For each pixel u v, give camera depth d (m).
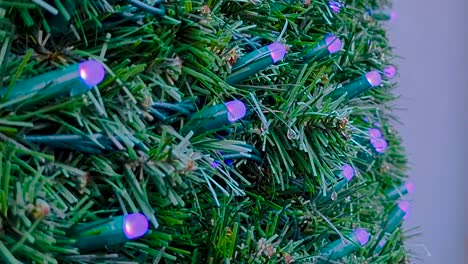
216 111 0.17
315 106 0.19
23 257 0.13
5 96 0.13
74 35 0.14
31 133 0.14
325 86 0.19
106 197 0.15
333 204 0.21
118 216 0.14
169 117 0.16
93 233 0.14
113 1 0.15
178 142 0.16
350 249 0.21
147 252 0.15
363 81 0.21
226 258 0.17
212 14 0.17
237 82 0.18
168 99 0.16
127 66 0.15
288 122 0.18
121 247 0.15
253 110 0.18
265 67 0.18
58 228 0.13
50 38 0.14
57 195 0.13
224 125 0.17
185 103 0.17
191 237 0.17
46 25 0.13
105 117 0.14
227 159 0.18
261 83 0.19
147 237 0.15
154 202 0.15
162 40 0.16
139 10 0.15
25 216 0.12
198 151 0.16
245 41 0.18
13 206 0.12
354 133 0.21
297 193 0.20
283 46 0.18
